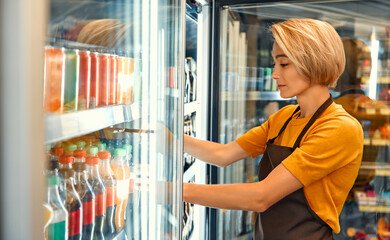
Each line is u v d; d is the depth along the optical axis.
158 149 1.04
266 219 1.43
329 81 1.39
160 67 1.02
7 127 0.41
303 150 1.29
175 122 1.07
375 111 2.34
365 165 2.37
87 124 0.72
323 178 1.34
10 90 0.41
